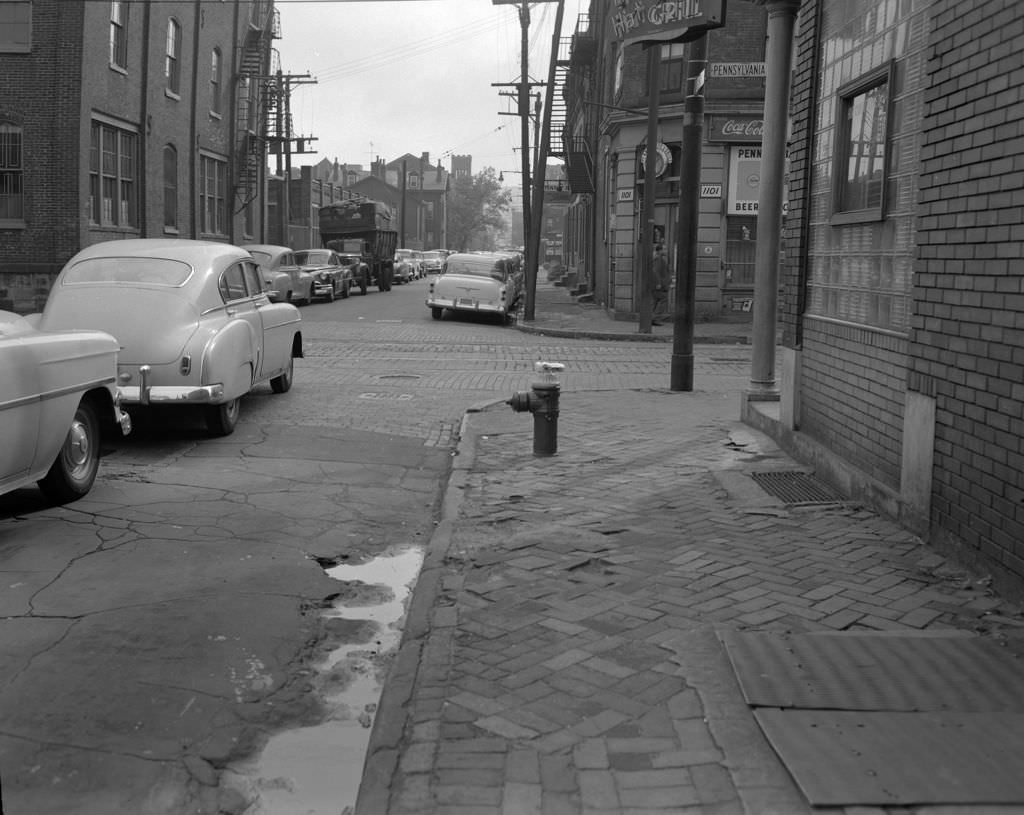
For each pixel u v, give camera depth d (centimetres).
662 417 1122
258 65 3972
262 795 341
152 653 453
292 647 468
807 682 402
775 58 1027
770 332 1072
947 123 560
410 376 1530
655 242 2653
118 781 344
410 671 423
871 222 704
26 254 2664
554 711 384
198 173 3547
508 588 530
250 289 1110
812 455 818
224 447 941
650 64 2248
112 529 654
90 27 2673
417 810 318
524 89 3100
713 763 344
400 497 775
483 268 2800
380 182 12788
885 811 309
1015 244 486
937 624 471
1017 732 359
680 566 566
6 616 494
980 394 526
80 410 717
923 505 602
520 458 887
